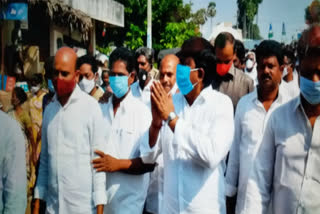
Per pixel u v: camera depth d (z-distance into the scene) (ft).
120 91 9.74
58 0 24.43
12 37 27.30
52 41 31.83
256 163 7.87
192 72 7.68
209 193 7.57
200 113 7.77
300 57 6.70
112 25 46.34
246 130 10.68
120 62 9.73
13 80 24.61
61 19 25.82
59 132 8.85
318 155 6.81
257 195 7.73
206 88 7.90
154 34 64.23
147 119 9.94
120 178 9.55
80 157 8.84
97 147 8.98
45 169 9.34
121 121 9.87
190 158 7.55
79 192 8.83
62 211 8.86
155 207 11.90
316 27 6.43
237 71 13.52
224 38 12.59
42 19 30.55
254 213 7.64
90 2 34.63
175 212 7.69
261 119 10.46
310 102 6.82
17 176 6.97
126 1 61.36
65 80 8.61
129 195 9.59
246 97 11.02
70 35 35.60
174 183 7.73
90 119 8.91
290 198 7.09
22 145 7.11
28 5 23.07
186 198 7.56
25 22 27.55
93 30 42.29
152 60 16.62
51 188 9.01
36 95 17.12
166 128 7.95
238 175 11.13
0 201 6.98
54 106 9.07
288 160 7.14
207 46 7.78
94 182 8.98
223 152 7.26
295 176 7.04
